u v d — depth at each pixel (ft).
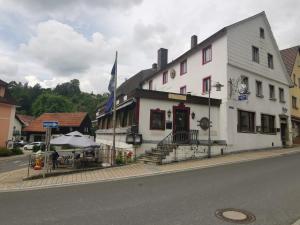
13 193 29.45
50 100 245.45
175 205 23.52
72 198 26.40
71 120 168.35
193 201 24.73
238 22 72.08
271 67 82.53
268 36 82.64
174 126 60.39
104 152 65.10
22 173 48.08
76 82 355.36
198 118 63.67
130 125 61.21
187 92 80.07
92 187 31.73
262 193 27.22
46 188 31.89
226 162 49.65
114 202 24.68
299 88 101.40
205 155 57.88
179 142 58.39
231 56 68.95
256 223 19.33
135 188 30.53
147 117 57.77
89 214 21.26
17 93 298.56
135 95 57.16
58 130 167.43
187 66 83.87
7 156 94.84
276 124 80.84
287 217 20.51
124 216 20.71
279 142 80.89
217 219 20.02
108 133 84.64
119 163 51.90
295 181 32.55
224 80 67.51
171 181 34.09
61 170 48.60
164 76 100.12
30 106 292.81
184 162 52.01
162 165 48.85
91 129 172.76
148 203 24.22
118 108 67.56
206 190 28.78
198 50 78.89
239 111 69.31
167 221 19.58
